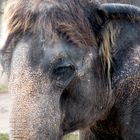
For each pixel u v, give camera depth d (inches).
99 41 339.0
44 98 303.3
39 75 304.5
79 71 322.7
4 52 314.2
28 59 305.4
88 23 331.9
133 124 370.3
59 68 311.7
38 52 307.4
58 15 316.2
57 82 312.3
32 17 312.7
